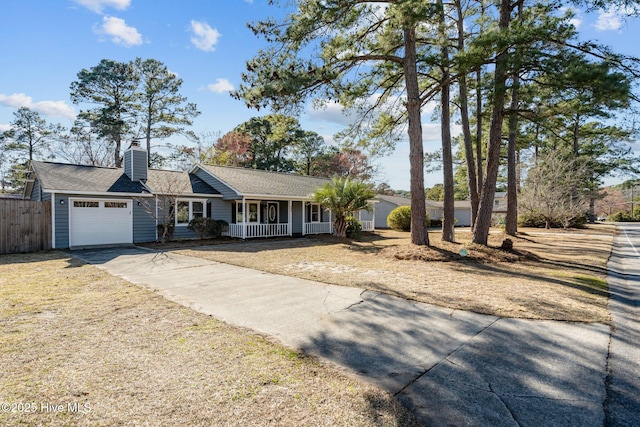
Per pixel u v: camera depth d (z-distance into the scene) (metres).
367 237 18.94
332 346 3.73
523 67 9.24
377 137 14.78
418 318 4.66
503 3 10.51
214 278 7.38
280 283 6.85
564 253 11.59
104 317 4.62
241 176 19.16
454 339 3.92
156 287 6.49
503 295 5.83
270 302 5.46
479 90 12.09
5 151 29.50
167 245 13.95
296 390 2.79
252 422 2.35
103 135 27.19
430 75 13.55
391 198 33.41
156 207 15.45
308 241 16.20
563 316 4.70
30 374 3.00
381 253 11.06
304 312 4.94
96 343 3.72
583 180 26.78
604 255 11.07
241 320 4.57
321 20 9.44
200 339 3.87
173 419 2.38
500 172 31.89
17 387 2.78
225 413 2.45
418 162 11.12
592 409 2.56
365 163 40.56
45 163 14.88
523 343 3.80
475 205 16.44
